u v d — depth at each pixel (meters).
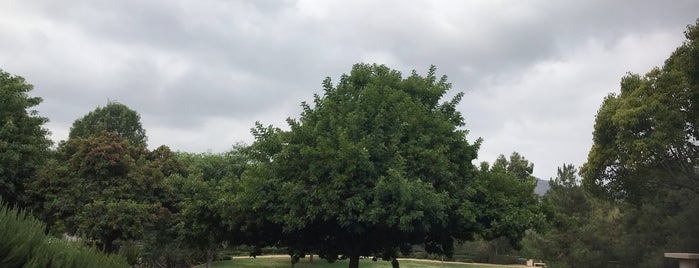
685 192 26.05
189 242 20.00
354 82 16.62
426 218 12.73
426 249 17.48
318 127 14.48
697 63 23.94
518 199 15.32
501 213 14.29
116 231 21.41
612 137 27.31
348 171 12.54
